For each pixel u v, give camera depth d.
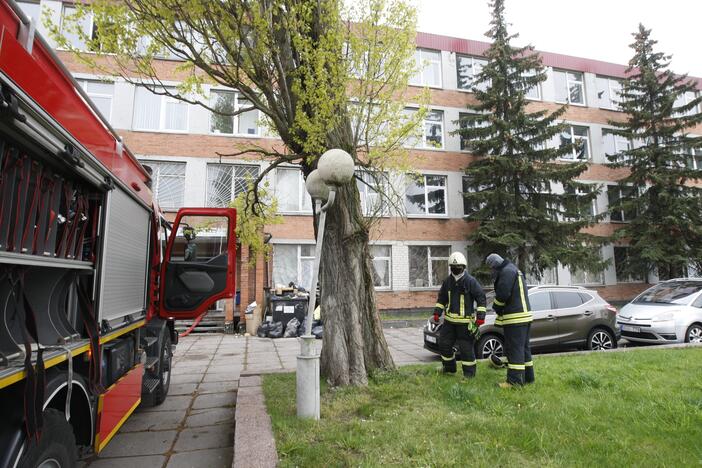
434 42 22.33
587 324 9.43
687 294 10.65
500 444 3.72
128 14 5.29
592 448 3.69
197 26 5.58
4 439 2.23
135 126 16.98
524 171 18.19
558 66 24.67
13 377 2.23
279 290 14.88
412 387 5.72
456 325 6.39
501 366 7.02
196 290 6.37
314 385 4.61
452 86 22.25
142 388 5.59
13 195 2.44
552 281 22.31
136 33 5.34
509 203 18.73
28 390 2.33
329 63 5.64
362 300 6.47
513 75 19.17
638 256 21.05
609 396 5.23
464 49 22.83
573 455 3.52
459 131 19.25
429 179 21.31
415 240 20.14
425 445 3.73
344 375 5.87
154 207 5.96
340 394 5.44
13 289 2.52
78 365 3.34
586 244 19.45
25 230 2.60
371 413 4.68
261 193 8.29
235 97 18.12
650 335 10.07
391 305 19.41
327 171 4.72
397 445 3.75
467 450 3.61
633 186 22.00
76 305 3.51
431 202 21.20
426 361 9.37
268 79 6.30
